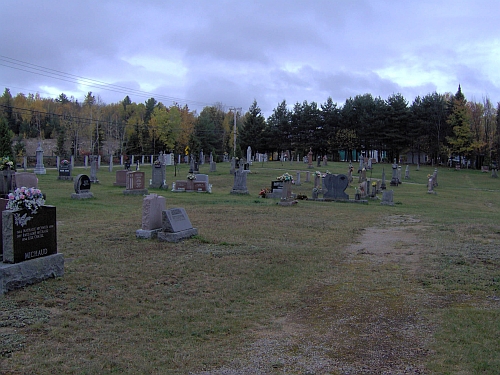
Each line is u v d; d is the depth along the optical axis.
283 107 92.12
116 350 5.86
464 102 76.50
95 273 9.24
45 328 6.46
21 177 18.77
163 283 8.85
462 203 30.80
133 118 98.06
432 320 6.72
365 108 86.56
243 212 19.28
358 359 5.53
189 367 5.42
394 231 15.45
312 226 16.05
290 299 8.11
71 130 74.88
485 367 5.11
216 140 87.31
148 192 27.62
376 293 8.27
